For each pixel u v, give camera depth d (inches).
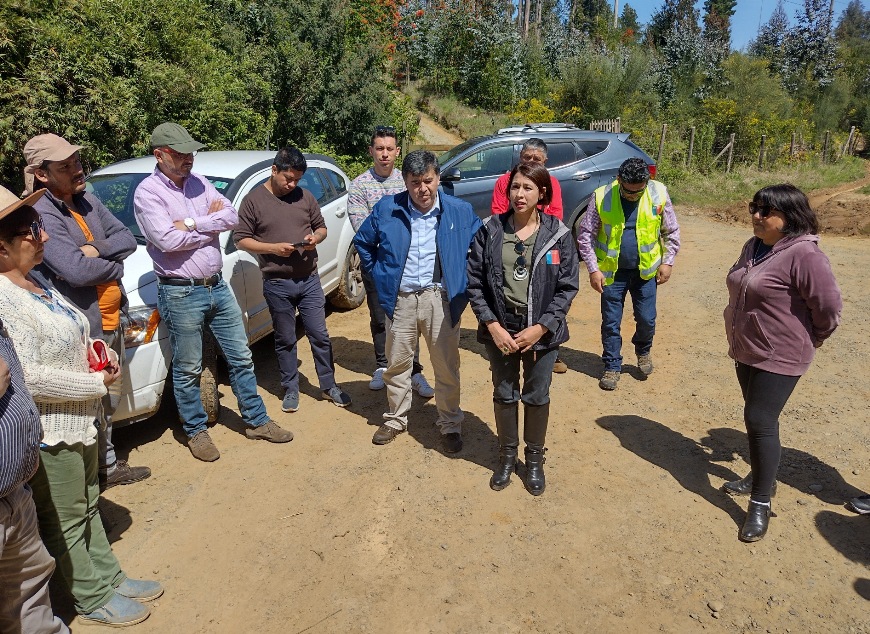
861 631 108.2
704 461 159.2
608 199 190.4
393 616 112.7
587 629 109.7
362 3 647.8
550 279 133.4
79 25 306.5
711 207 519.2
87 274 122.5
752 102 841.5
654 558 126.3
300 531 135.0
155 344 156.2
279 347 183.9
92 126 300.0
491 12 1219.9
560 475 154.1
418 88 1093.1
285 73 476.1
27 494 87.1
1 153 275.6
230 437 173.2
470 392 199.0
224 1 477.4
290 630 110.0
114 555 122.0
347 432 175.0
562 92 899.4
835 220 443.8
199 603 116.2
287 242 172.6
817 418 177.8
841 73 1243.8
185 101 358.6
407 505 143.1
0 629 91.9
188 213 149.3
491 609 114.0
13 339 88.1
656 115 838.5
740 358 130.3
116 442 170.6
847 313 261.7
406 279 152.7
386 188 186.1
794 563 124.3
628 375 210.8
